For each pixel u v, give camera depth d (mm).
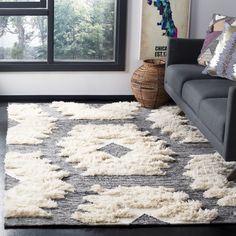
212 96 3412
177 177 3186
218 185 3061
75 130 3900
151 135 3887
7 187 2963
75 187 3006
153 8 4668
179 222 2684
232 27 3949
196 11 4742
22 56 4715
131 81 4574
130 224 2656
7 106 4523
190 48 4289
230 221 2713
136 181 3107
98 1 4691
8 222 2641
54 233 2578
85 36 4746
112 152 3510
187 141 3768
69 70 4688
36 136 3760
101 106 4535
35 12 4555
